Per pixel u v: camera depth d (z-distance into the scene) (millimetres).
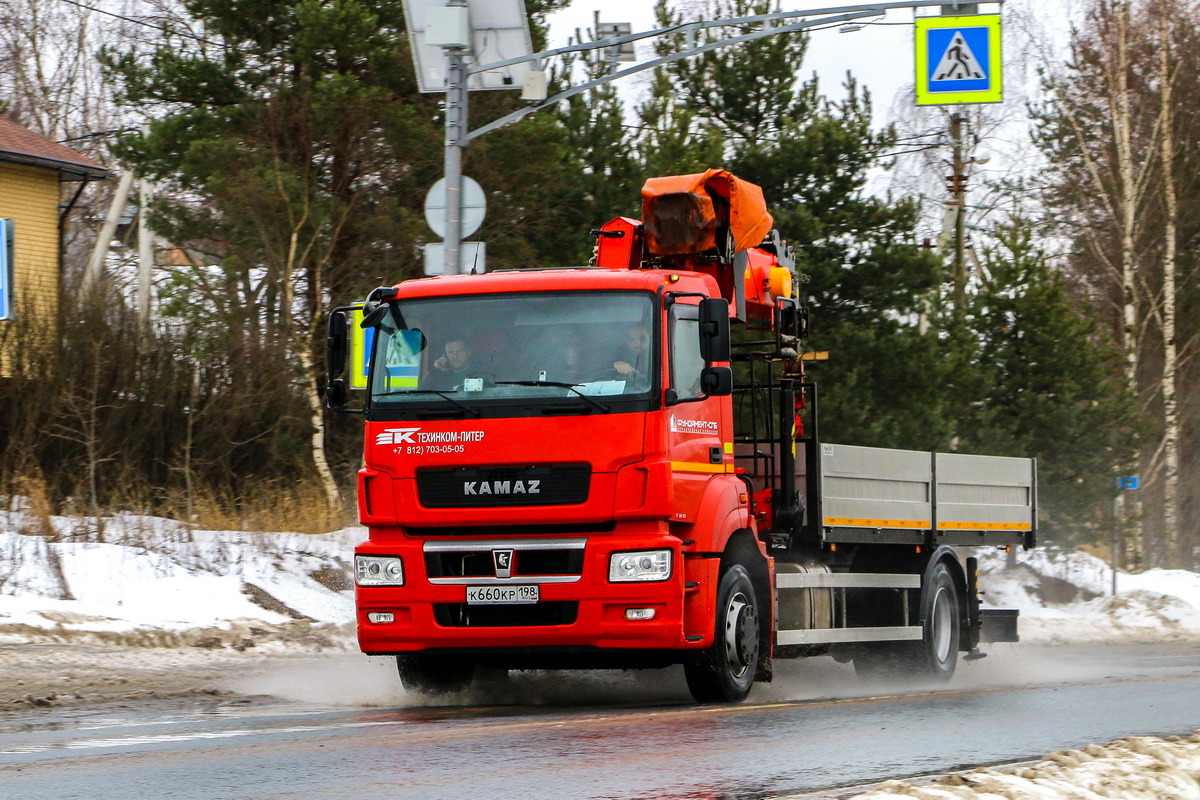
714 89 78188
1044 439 73375
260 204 60125
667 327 24953
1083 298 98875
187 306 60906
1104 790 15492
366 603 24734
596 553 23875
